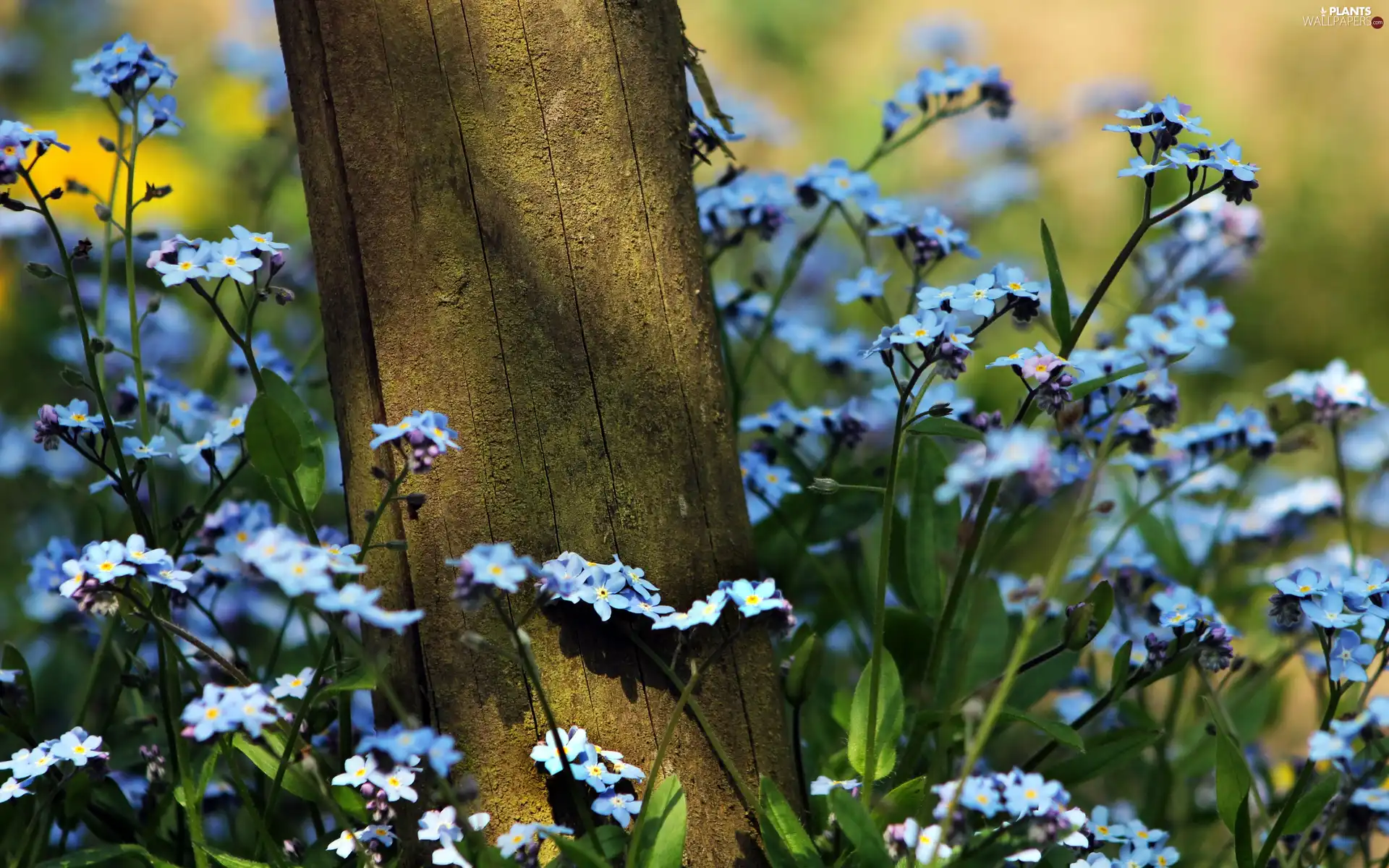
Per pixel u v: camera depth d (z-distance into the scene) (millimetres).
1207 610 1146
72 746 1127
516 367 1131
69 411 1146
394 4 1130
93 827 1156
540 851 1124
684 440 1138
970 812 1128
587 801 1127
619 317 1135
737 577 1141
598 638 1130
